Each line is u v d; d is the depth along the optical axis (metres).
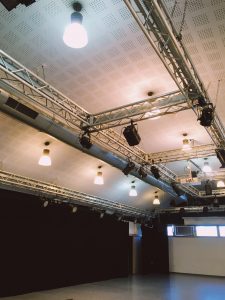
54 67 3.96
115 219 12.56
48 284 8.94
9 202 8.04
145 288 9.45
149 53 3.63
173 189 9.34
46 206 9.25
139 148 6.91
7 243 7.88
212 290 9.23
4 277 7.66
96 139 5.83
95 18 3.12
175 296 8.09
